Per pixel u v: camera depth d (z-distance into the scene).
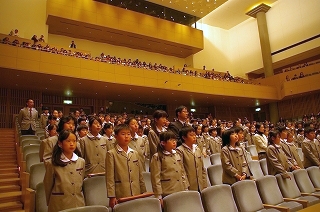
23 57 10.63
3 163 6.15
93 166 3.73
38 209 3.08
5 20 13.55
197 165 3.38
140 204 2.45
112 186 2.85
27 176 3.93
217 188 3.05
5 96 12.69
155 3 18.11
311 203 3.54
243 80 19.56
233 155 3.85
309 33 17.86
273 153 4.41
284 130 4.92
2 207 4.12
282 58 19.36
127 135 3.11
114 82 12.77
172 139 3.21
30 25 14.07
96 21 15.16
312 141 5.34
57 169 2.62
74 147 2.72
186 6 18.22
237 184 3.28
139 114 17.66
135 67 13.63
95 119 3.94
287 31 19.17
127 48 18.27
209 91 16.06
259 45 20.75
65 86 12.99
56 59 11.38
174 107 18.80
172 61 20.16
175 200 2.65
